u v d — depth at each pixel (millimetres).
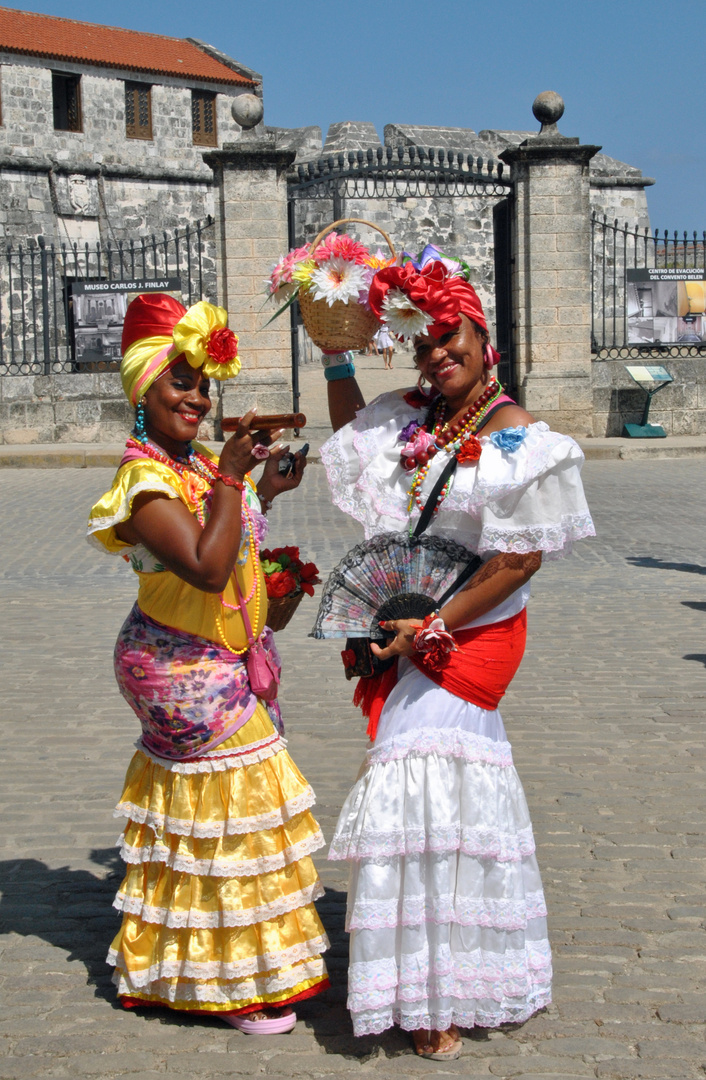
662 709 6289
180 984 3248
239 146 19078
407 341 3232
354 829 3111
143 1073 3055
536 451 3002
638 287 20516
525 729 5980
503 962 3100
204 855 3189
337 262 3500
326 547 11273
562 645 7723
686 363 20750
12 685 6906
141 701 3230
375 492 3330
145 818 3260
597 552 11219
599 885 4164
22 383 20922
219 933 3219
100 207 36219
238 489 3082
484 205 37094
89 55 36562
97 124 36844
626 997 3412
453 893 3070
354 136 37844
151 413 3283
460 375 3166
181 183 38000
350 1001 3051
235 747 3203
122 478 3182
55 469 18609
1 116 34875
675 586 9633
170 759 3230
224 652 3252
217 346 3182
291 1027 3262
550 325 20016
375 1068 3072
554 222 19766
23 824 4828
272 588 3430
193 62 39906
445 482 3199
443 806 3039
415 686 3164
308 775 5336
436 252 3309
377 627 3248
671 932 3811
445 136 38312
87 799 5109
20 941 3826
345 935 3869
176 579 3223
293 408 19656
